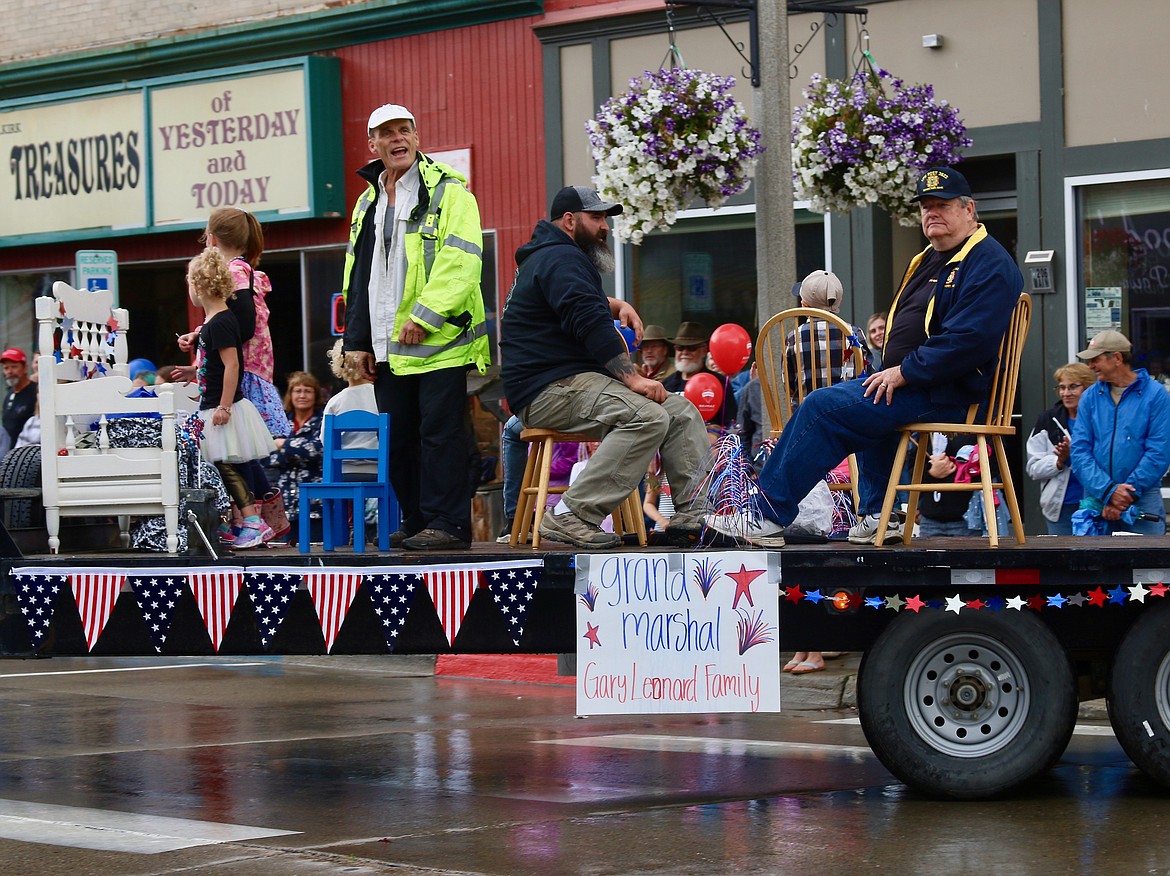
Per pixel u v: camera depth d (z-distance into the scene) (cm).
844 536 1277
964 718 1073
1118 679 1059
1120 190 1939
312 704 1655
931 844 951
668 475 1192
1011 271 1107
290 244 2503
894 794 1116
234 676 1880
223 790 1182
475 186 2353
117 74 2617
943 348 1089
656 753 1328
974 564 1054
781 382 1527
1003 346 1127
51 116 2656
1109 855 916
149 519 1280
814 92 1705
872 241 2064
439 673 1880
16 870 925
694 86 1608
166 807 1118
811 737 1401
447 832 1019
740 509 1109
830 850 944
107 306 1369
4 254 2773
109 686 1795
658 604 1087
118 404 1226
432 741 1412
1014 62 1984
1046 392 1981
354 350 1262
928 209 1134
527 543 1240
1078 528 1554
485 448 2277
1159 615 1052
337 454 1199
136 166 2584
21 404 2377
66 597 1184
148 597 1169
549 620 1122
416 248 1210
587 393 1157
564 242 1191
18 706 1645
